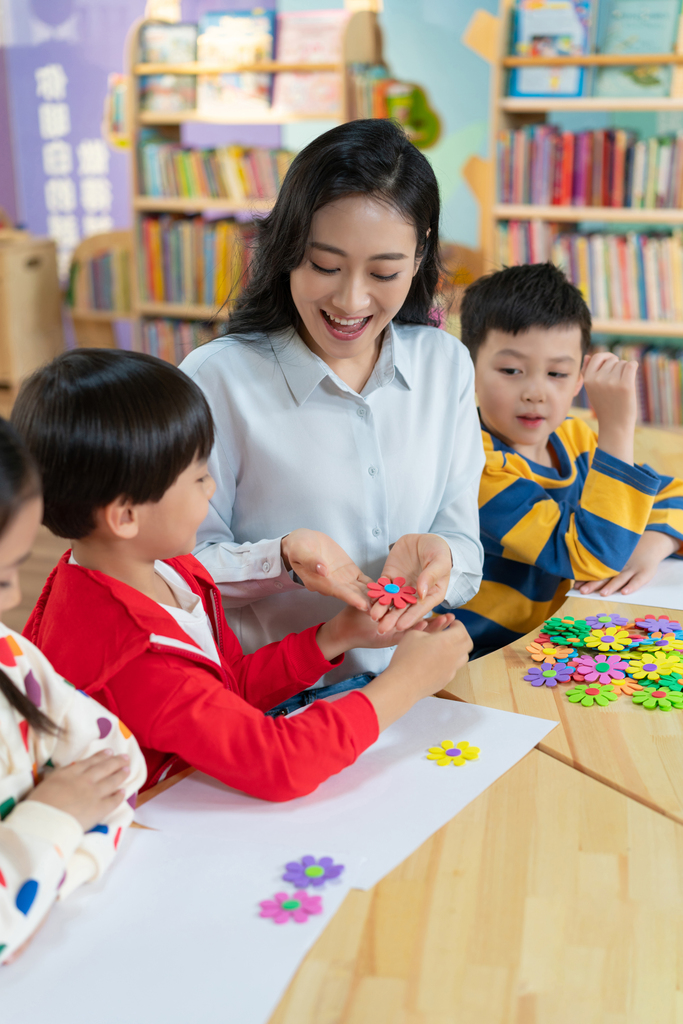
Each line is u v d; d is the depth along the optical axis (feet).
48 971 2.09
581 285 10.87
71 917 2.26
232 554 3.59
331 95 11.82
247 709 2.76
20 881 2.15
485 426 4.97
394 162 3.10
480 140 12.46
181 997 2.02
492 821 2.61
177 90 12.44
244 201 12.42
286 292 3.63
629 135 10.43
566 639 3.66
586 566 4.23
